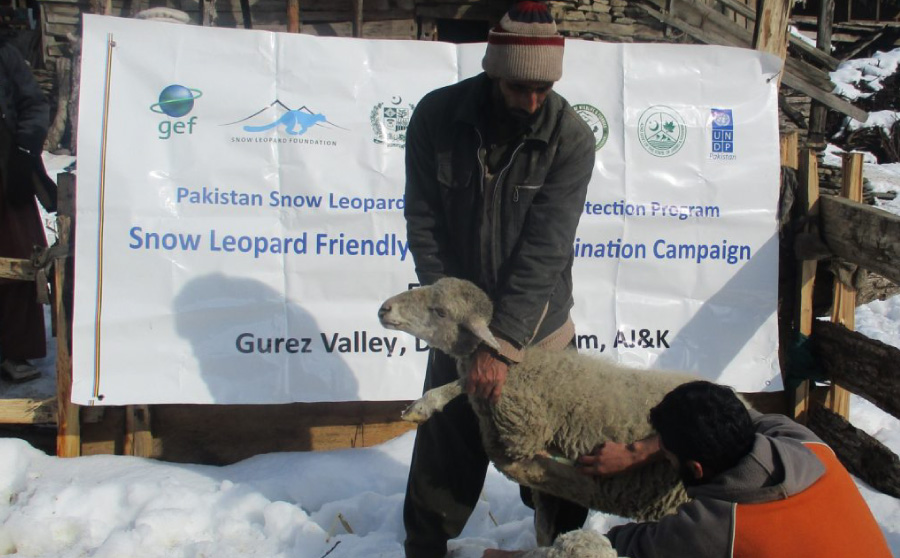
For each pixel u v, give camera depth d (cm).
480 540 368
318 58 437
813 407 490
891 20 2019
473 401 305
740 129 470
